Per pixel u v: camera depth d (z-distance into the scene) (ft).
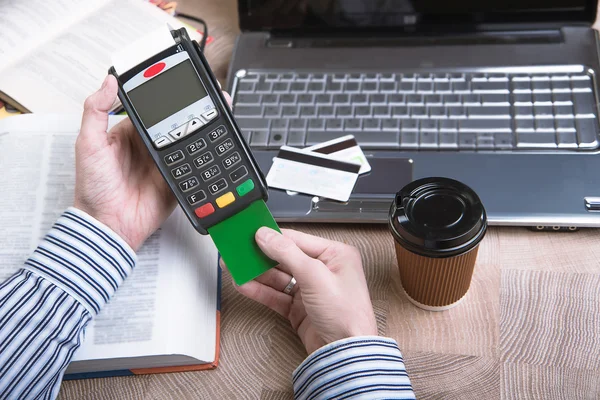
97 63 2.34
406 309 1.85
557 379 1.66
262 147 2.19
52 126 2.07
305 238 1.84
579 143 2.04
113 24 2.47
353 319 1.64
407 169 2.06
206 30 2.63
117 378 1.77
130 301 1.73
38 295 1.62
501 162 2.04
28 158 2.00
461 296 1.81
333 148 2.14
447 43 2.39
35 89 2.25
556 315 1.78
